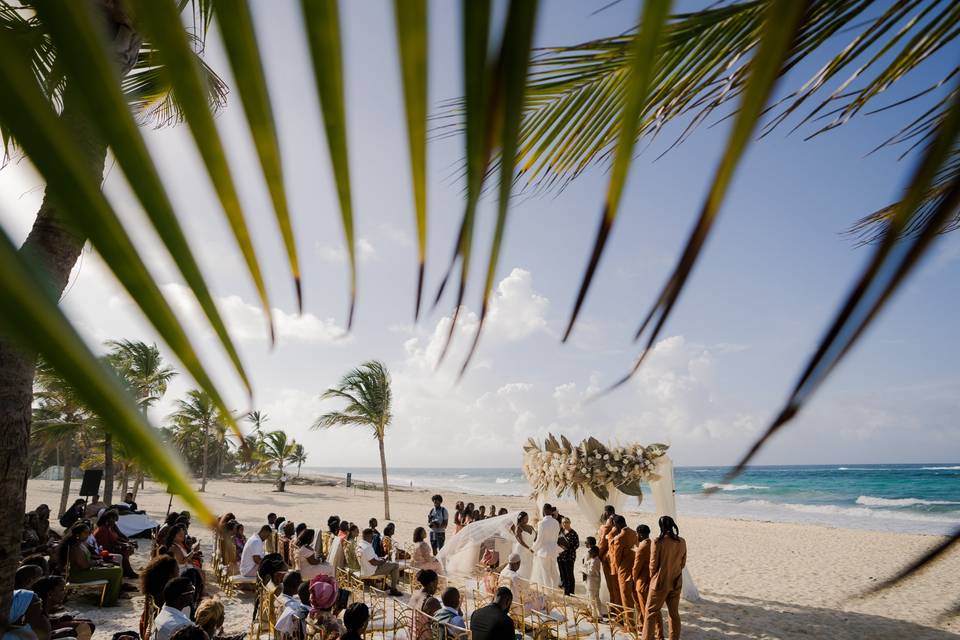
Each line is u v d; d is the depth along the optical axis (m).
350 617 4.54
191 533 13.41
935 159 0.26
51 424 15.01
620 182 0.31
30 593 3.79
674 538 6.43
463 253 0.34
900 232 0.26
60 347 0.20
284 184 0.30
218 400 0.27
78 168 0.23
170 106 3.12
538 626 6.14
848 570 11.88
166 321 0.25
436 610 5.54
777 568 12.23
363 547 8.84
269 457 36.72
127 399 0.22
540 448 9.23
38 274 0.21
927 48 1.50
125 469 19.55
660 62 1.84
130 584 7.91
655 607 6.23
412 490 50.81
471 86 0.26
